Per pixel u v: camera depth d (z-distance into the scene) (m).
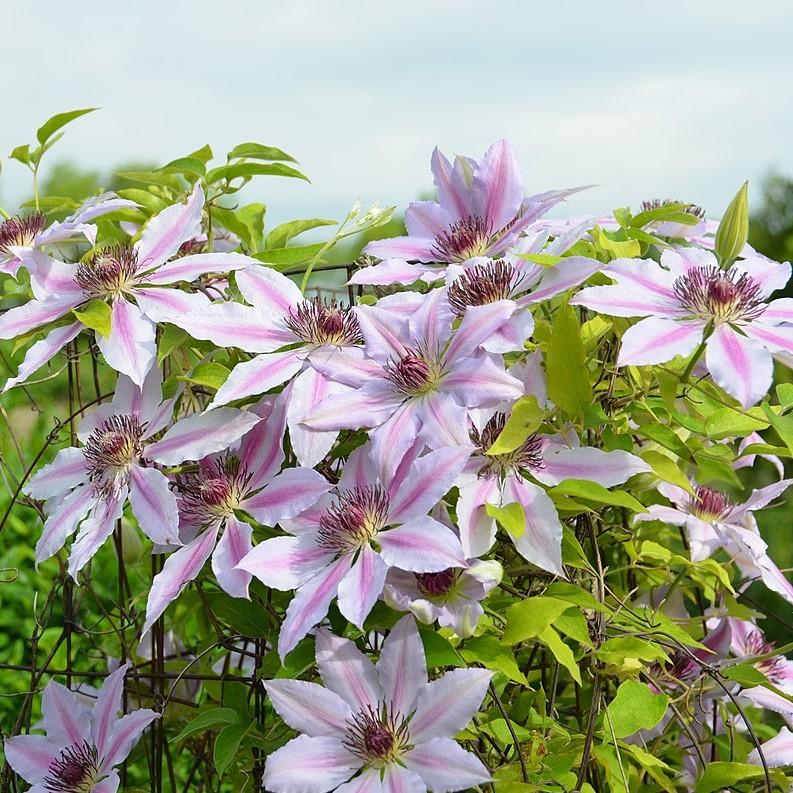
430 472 1.21
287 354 1.30
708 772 1.28
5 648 2.11
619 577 1.54
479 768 1.17
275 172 1.48
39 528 2.26
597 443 1.39
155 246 1.37
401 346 1.28
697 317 1.25
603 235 1.37
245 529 1.25
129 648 1.54
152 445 1.30
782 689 1.42
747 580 1.61
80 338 1.55
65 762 1.34
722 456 1.38
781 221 3.69
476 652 1.23
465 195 1.40
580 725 1.39
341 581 1.19
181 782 1.88
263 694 1.38
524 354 1.35
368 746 1.19
